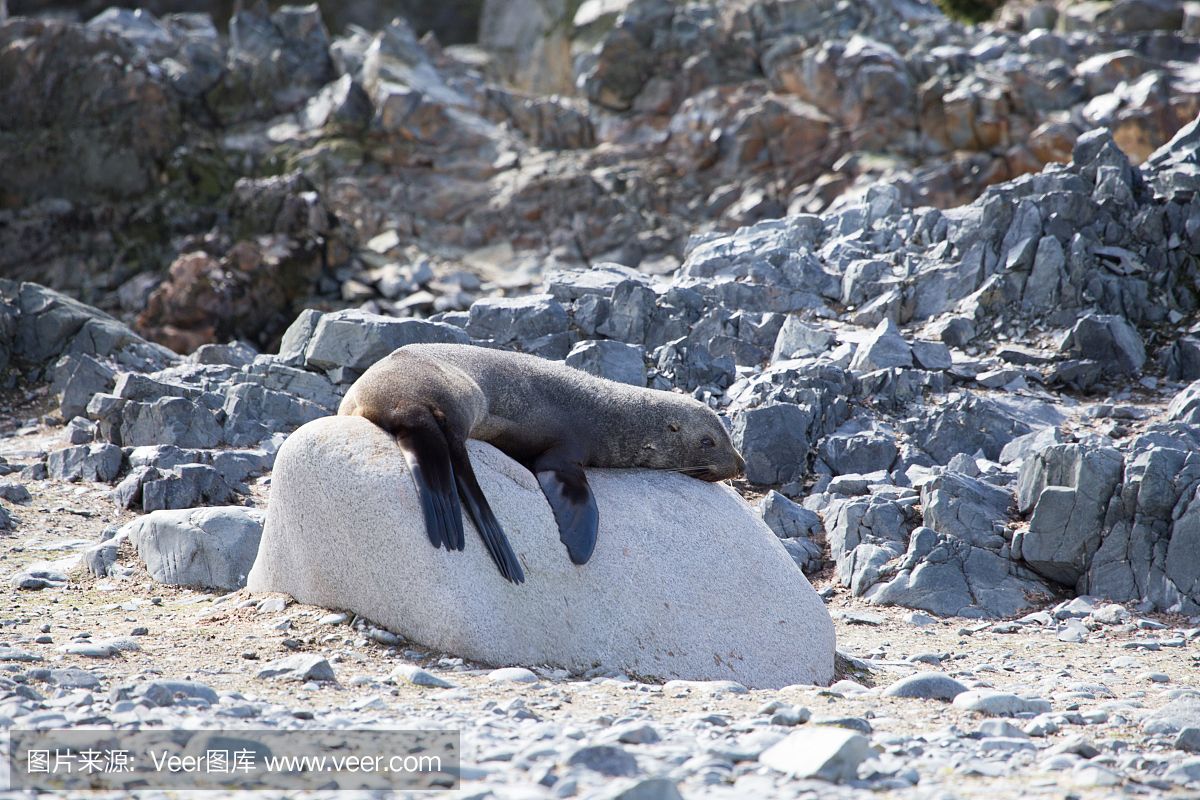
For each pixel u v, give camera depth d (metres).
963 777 13.48
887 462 37.53
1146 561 30.03
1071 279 47.28
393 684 17.81
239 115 101.25
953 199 83.00
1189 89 82.00
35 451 40.19
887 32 98.50
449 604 19.48
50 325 49.28
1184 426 36.44
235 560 26.41
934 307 48.53
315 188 88.94
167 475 34.47
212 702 15.87
